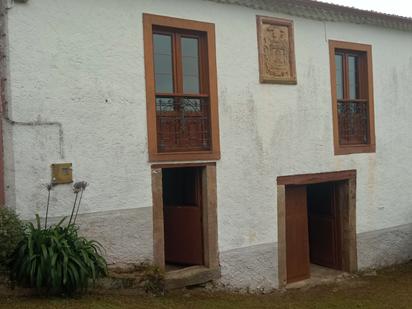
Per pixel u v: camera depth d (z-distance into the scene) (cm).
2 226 648
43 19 719
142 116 806
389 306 873
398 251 1187
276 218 970
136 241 800
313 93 1023
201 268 877
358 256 1109
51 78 725
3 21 700
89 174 757
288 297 921
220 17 893
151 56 816
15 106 698
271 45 961
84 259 677
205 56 883
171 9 836
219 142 889
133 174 797
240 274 918
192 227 904
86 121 754
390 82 1167
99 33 765
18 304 636
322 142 1037
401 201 1191
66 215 737
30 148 709
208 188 878
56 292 679
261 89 945
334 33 1059
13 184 700
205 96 880
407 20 1162
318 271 1114
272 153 961
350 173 1090
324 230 1152
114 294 743
